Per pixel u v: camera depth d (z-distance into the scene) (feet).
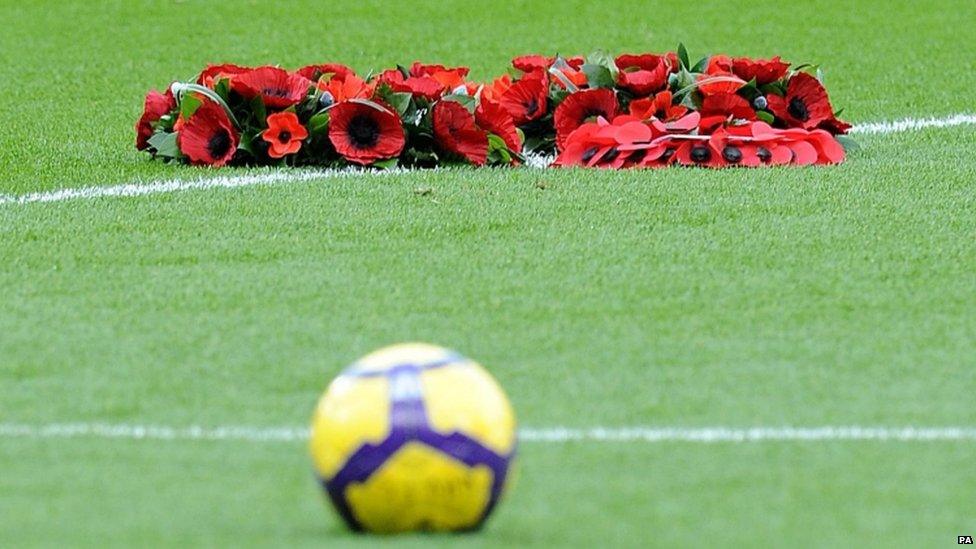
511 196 106.93
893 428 63.77
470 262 91.04
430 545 47.16
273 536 50.44
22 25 205.77
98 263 91.35
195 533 51.11
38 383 70.03
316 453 48.73
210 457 60.18
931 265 90.33
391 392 47.93
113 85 168.76
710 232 97.50
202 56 188.14
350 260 91.66
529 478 57.57
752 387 69.26
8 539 50.62
